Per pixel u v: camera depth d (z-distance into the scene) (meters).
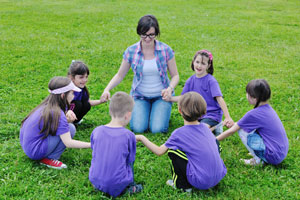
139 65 4.43
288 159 3.70
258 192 3.11
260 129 3.48
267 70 7.02
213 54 8.17
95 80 6.23
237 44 9.22
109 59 7.46
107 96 4.39
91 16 12.41
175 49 8.49
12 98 5.24
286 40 9.71
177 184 3.12
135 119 4.40
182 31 10.57
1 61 6.98
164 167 3.57
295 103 5.32
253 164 3.59
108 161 2.86
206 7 15.57
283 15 13.87
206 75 4.20
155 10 14.27
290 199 3.03
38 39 8.94
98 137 2.96
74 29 10.32
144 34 4.12
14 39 8.82
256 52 8.46
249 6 16.16
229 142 4.12
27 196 2.99
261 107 3.49
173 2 16.72
